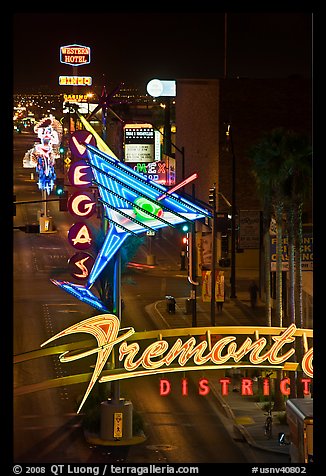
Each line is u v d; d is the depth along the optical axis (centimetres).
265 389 5194
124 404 4966
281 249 6353
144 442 4975
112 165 4903
